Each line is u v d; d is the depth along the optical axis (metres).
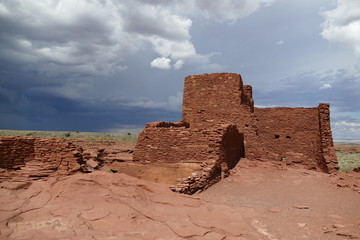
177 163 15.18
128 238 5.62
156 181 13.39
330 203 10.51
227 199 10.74
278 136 26.17
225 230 6.52
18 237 5.39
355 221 7.74
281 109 26.30
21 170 13.12
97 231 5.94
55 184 9.26
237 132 20.17
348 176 16.22
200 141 15.70
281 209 9.27
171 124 20.19
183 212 7.78
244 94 25.41
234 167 17.84
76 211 7.12
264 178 15.64
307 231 6.90
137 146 17.67
